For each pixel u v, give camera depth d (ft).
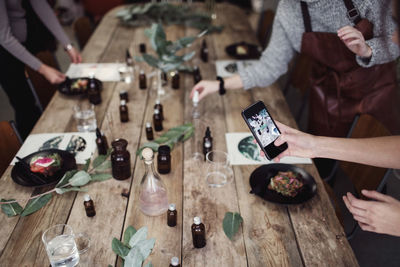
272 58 6.59
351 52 5.84
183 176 5.16
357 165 5.92
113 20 11.14
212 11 11.69
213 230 4.35
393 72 6.31
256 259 4.03
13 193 4.81
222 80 6.61
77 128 6.17
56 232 3.92
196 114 6.59
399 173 9.45
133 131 6.13
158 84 7.48
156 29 6.25
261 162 5.45
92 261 3.97
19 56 7.46
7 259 3.99
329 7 5.47
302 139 4.53
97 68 8.28
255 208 4.67
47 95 8.27
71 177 4.70
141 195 4.50
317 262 4.02
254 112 4.54
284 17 6.02
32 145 5.74
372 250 7.48
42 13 8.36
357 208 3.73
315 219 4.56
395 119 9.06
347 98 6.54
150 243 3.67
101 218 4.50
